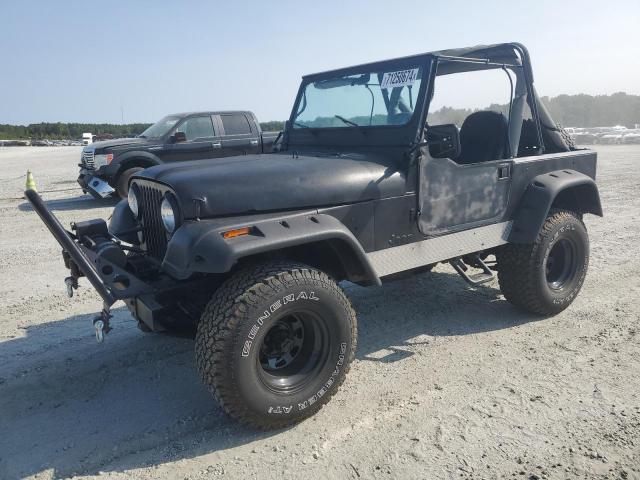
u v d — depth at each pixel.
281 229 2.89
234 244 2.70
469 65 4.05
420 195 3.59
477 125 4.49
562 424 2.94
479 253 4.25
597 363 3.64
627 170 14.70
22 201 11.77
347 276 3.40
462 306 4.80
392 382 3.48
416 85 3.59
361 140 3.87
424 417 3.06
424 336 4.19
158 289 3.08
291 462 2.71
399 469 2.62
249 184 3.02
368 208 3.37
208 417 3.14
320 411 3.16
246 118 11.64
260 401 2.81
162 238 3.31
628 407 3.09
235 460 2.74
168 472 2.66
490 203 4.04
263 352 2.97
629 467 2.59
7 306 5.03
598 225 7.95
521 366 3.63
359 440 2.87
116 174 10.51
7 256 6.91
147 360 3.88
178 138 10.85
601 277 5.45
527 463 2.63
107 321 3.04
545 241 4.20
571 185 4.36
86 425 3.09
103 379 3.62
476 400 3.22
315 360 3.07
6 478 2.65
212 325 2.72
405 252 3.60
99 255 3.08
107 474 2.66
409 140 3.54
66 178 16.73
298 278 2.86
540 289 4.28
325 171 3.26
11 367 3.80
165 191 3.10
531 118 4.60
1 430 3.05
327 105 4.23
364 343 4.11
